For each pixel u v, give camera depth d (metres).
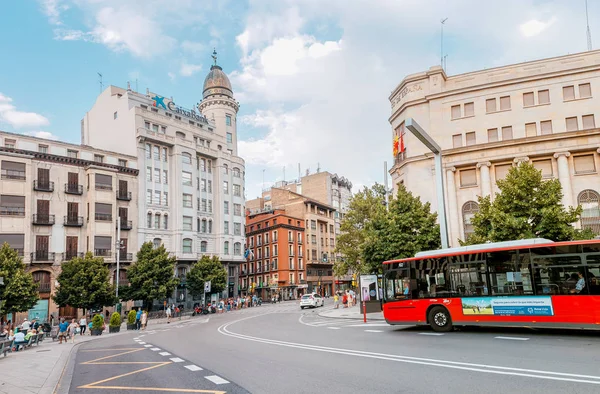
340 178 101.81
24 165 41.12
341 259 51.75
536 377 8.11
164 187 54.44
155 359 13.64
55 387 9.88
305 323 25.97
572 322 13.91
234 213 65.44
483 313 15.60
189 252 56.03
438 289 16.80
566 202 28.95
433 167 33.19
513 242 15.70
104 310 44.75
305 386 8.31
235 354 13.50
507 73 32.28
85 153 46.47
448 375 8.61
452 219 32.09
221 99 70.50
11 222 39.66
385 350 12.38
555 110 30.56
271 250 80.88
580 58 30.55
